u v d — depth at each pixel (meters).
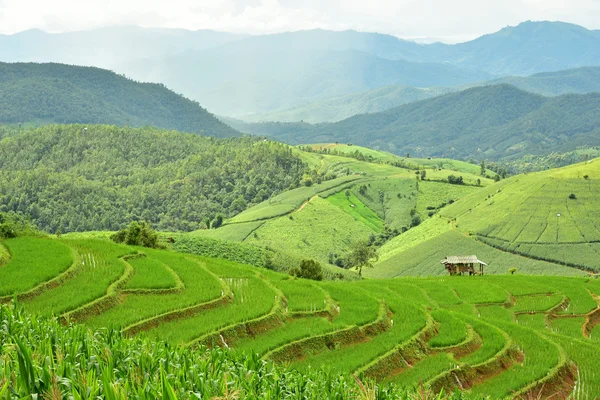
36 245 53.12
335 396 18.58
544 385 38.84
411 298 68.50
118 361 15.84
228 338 37.28
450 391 36.44
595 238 178.25
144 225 81.12
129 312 38.69
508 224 194.50
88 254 52.94
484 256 179.50
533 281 86.44
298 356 37.91
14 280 40.78
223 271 58.47
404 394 20.61
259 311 42.19
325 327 41.84
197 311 41.62
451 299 69.94
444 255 182.88
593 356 47.16
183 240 126.12
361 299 52.06
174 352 18.38
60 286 41.75
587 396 38.34
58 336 17.84
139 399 12.06
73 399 11.58
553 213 197.38
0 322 18.25
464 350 43.41
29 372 12.16
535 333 50.25
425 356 41.34
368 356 37.69
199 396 12.95
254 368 19.16
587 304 72.62
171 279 47.66
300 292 52.16
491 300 70.44
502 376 39.88
